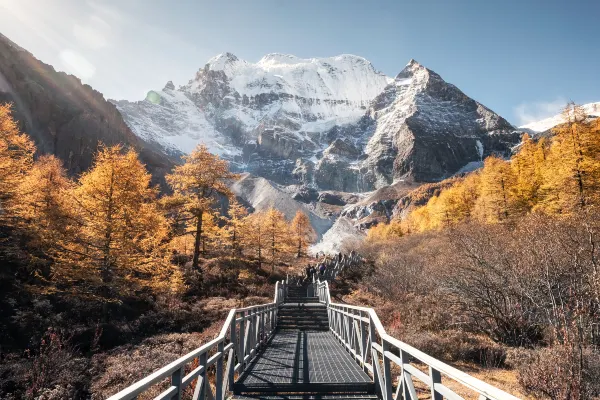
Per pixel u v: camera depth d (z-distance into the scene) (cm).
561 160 2702
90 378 998
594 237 1089
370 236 9494
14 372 1024
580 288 935
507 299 1241
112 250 1805
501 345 1132
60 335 1348
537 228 1517
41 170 3116
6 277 1753
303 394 619
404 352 418
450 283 1434
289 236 4309
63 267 1722
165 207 2730
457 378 255
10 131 2123
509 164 4150
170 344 1273
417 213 7906
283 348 1062
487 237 1695
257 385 631
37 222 2136
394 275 2181
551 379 660
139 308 1945
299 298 2423
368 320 696
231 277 2817
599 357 700
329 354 952
